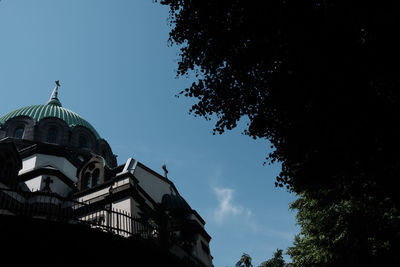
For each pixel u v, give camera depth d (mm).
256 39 11195
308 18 10117
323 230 20797
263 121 12562
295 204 22656
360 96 9711
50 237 12117
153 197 26516
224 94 12359
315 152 11953
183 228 19859
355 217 19031
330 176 12508
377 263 18656
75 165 31812
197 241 25484
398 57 8844
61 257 11945
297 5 10234
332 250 20016
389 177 10109
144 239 15062
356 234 19172
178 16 12445
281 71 11156
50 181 24859
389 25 8789
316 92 10414
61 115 39000
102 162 26594
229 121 12633
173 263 15406
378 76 9500
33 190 23047
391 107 9492
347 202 18766
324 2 10148
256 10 10711
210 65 12227
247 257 30188
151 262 14242
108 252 13125
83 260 12367
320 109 10562
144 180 26484
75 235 12695
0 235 11250
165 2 12484
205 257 26094
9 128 35062
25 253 11359
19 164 25078
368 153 10305
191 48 12281
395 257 18203
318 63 10039
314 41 9977
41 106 39656
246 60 11539
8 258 10984
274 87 11531
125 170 24484
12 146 24500
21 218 12008
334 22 9672
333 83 9945
